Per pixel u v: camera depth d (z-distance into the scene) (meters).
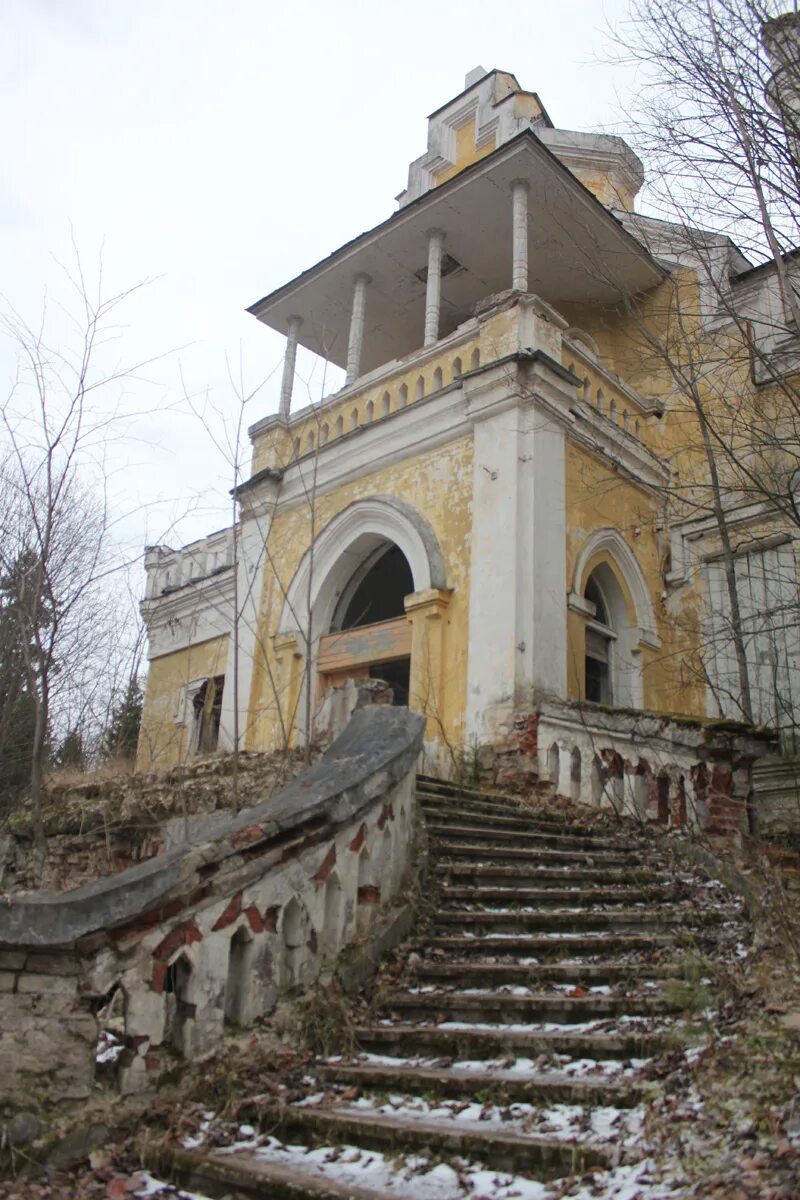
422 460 13.91
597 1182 3.16
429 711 12.13
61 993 4.09
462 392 13.41
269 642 15.51
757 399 11.19
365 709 7.47
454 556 12.90
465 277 17.16
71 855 11.54
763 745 9.21
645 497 14.95
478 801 9.37
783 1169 2.92
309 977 5.20
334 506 15.21
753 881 6.62
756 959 5.09
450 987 5.41
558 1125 3.64
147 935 4.40
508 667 11.53
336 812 5.57
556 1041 4.40
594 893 6.70
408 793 6.79
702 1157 3.12
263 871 5.01
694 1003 4.53
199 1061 4.45
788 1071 3.60
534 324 13.16
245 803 9.59
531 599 11.76
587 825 8.84
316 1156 3.75
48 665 10.05
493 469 12.65
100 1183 3.71
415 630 12.84
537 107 18.98
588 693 13.71
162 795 10.97
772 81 8.47
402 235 16.08
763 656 13.52
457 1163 3.48
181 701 19.61
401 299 18.00
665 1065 3.96
